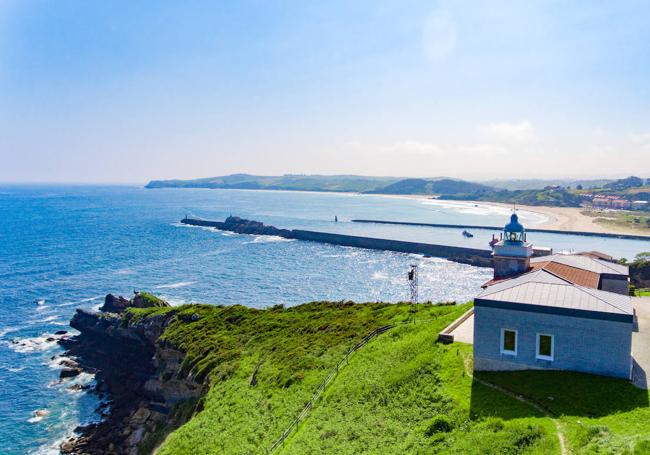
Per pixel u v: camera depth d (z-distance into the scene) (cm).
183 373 6275
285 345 5962
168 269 14762
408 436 3017
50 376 7812
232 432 4250
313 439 3434
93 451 5850
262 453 3650
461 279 12888
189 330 7088
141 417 6431
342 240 19562
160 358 7019
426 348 4197
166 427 5753
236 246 19162
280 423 4066
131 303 9712
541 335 3322
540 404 2956
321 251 17850
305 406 4166
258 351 6041
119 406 6894
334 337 5816
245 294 11756
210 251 17988
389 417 3366
